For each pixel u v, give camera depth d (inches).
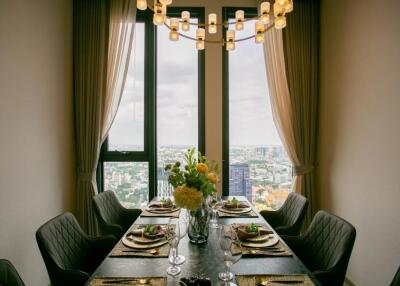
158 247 65.1
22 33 93.0
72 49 130.3
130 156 142.2
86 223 128.1
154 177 142.5
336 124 119.6
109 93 131.5
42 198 104.7
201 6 140.2
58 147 117.3
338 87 118.0
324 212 77.9
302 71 134.0
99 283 49.0
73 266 73.5
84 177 129.0
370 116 96.6
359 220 103.1
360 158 102.3
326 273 62.5
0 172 82.3
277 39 134.0
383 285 90.0
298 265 56.4
